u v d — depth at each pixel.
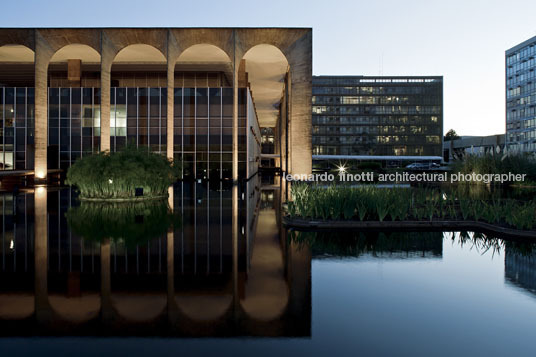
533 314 4.78
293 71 34.53
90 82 40.59
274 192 24.73
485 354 3.72
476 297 5.40
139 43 33.91
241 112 35.03
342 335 4.14
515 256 7.78
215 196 21.55
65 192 24.78
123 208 15.66
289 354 3.68
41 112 33.66
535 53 80.38
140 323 4.42
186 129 34.78
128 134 34.91
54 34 33.12
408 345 3.91
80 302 5.11
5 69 42.81
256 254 7.92
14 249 8.22
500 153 29.16
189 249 8.33
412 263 7.24
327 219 11.75
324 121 104.00
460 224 11.15
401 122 103.50
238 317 4.61
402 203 11.55
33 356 3.62
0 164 34.56
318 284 5.97
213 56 38.44
